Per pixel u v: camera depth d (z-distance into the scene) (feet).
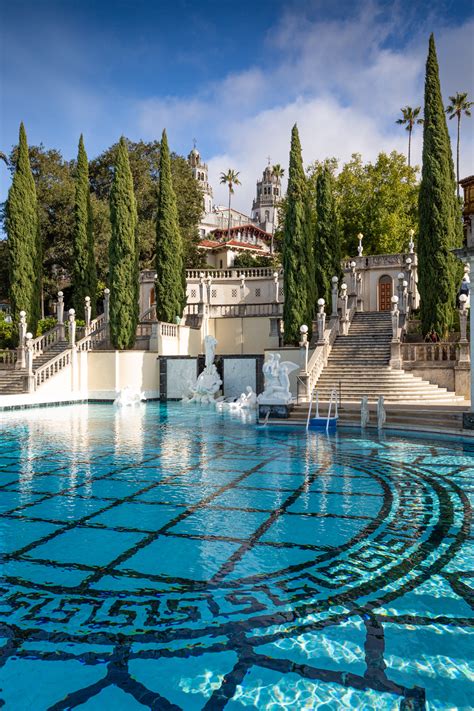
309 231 96.07
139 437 54.60
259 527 25.58
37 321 107.34
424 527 25.54
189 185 183.73
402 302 90.99
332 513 27.81
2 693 13.09
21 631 15.90
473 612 17.02
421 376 78.18
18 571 20.29
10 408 78.43
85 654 14.70
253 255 221.66
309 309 95.61
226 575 19.90
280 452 45.52
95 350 94.73
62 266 146.00
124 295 95.81
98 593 18.42
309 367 77.00
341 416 63.05
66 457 43.86
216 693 13.01
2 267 135.23
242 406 82.53
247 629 15.98
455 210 85.97
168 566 20.75
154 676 13.70
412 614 16.89
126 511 28.22
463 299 74.38
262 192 478.59
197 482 34.81
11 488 33.30
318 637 15.51
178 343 105.70
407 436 53.57
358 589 18.72
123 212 96.22
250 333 117.19
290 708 12.39
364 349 86.38
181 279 110.11
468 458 42.32
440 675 13.62
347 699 12.69
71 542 23.50
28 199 105.50
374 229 145.59
